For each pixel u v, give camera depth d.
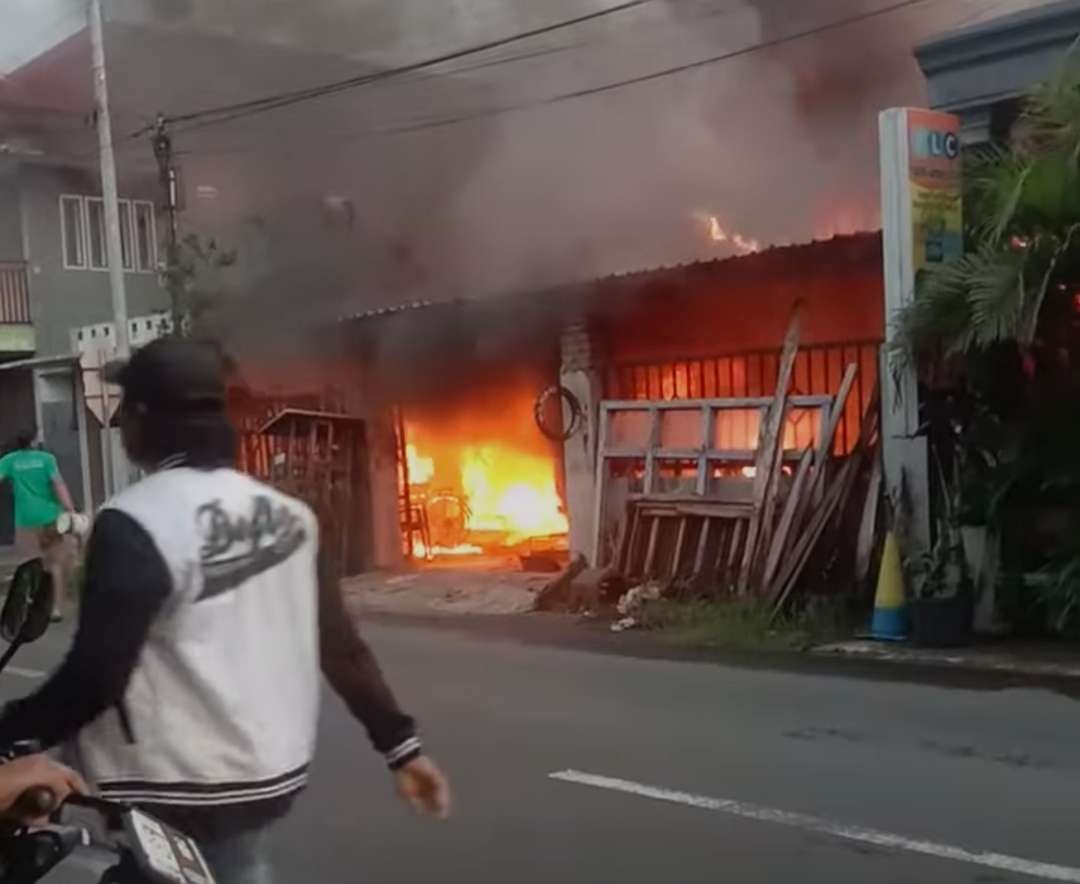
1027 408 9.53
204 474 2.60
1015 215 9.18
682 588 11.36
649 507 12.09
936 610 9.30
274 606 2.60
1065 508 9.44
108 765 2.47
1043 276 8.80
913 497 10.02
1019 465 9.43
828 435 10.92
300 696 2.65
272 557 2.61
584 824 5.54
